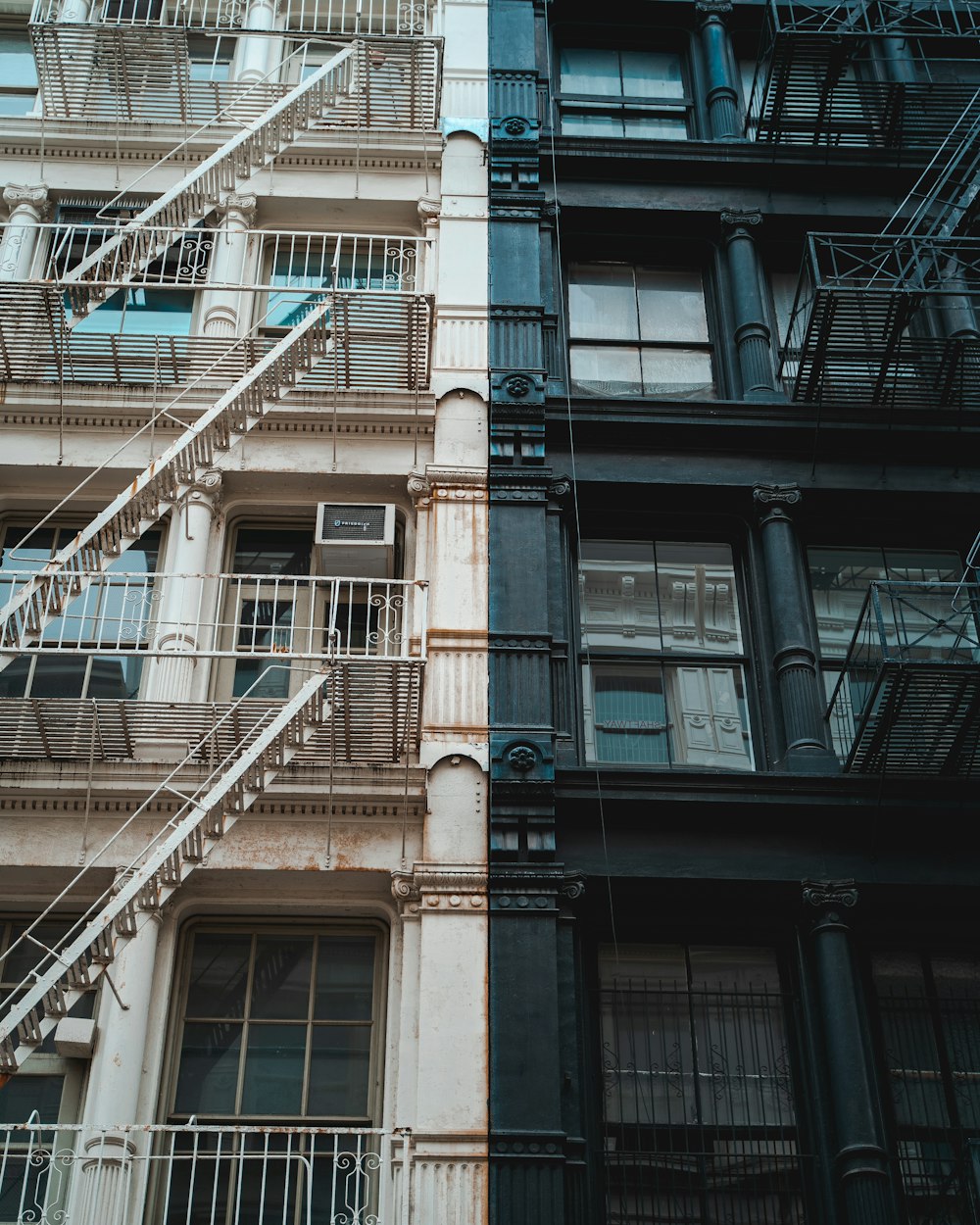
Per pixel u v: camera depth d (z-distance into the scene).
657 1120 13.93
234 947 14.88
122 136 19.91
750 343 18.66
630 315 19.50
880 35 19.70
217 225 19.39
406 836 14.87
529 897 14.41
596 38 21.94
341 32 20.08
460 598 16.25
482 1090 13.34
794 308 18.17
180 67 19.55
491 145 19.98
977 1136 13.92
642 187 20.03
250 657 13.92
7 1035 11.89
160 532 17.33
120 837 14.74
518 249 19.08
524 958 14.05
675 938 14.98
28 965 14.52
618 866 14.81
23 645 13.75
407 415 17.56
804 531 17.69
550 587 16.64
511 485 17.11
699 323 19.55
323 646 16.42
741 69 21.77
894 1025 14.52
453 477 17.06
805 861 14.97
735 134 20.58
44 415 17.42
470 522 16.81
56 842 14.71
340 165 20.00
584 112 21.28
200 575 14.39
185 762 14.48
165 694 15.59
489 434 17.47
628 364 19.08
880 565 17.61
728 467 17.64
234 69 21.05
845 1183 13.26
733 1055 14.32
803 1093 14.09
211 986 14.62
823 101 19.94
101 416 17.45
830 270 19.69
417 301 16.80
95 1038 13.64
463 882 14.48
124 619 15.03
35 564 17.00
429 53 19.55
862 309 17.19
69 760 14.91
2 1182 13.34
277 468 17.23
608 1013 14.50
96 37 19.47
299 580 15.49
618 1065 14.21
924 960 14.94
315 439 17.55
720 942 15.01
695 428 17.69
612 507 17.47
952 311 18.72
